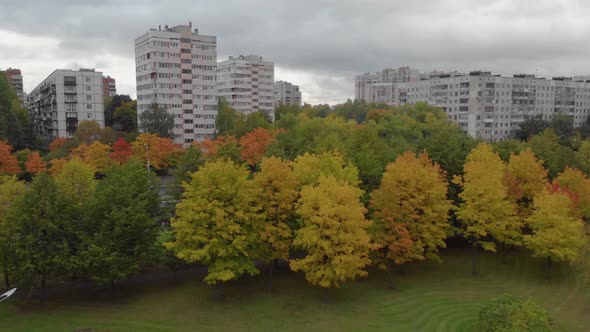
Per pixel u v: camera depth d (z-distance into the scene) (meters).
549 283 47.62
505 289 46.25
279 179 43.94
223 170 43.09
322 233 40.12
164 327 37.19
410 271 50.88
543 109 171.50
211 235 41.31
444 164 60.50
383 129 120.19
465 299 43.69
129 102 154.00
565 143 119.31
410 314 40.38
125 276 39.84
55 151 95.38
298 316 39.50
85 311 39.66
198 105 132.12
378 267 48.31
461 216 50.12
